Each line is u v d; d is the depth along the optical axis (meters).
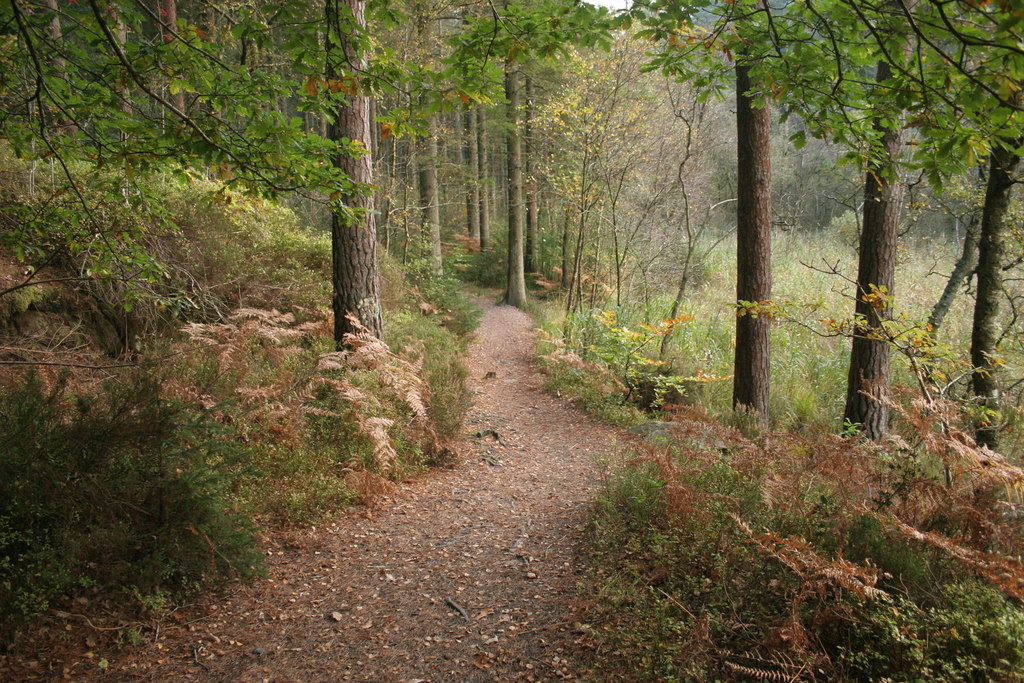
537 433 7.82
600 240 17.00
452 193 22.95
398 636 3.33
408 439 6.29
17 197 5.88
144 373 3.89
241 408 5.52
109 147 3.28
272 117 3.18
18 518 3.15
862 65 3.03
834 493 3.63
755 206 7.04
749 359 7.36
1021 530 3.35
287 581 3.89
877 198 6.32
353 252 7.21
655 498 4.32
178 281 7.50
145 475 3.60
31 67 3.25
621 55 11.93
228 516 3.81
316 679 2.95
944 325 10.23
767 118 6.95
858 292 6.60
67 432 3.48
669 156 15.99
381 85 3.23
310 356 7.29
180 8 12.40
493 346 13.48
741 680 2.58
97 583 3.29
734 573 3.33
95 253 4.49
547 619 3.41
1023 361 8.28
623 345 10.32
